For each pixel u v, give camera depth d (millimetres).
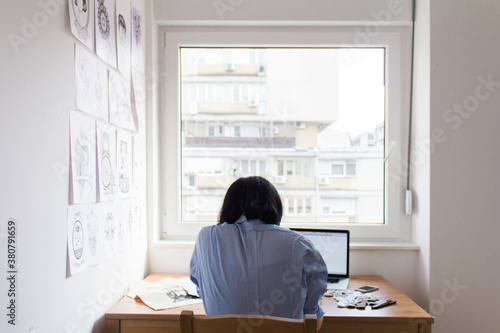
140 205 1843
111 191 1455
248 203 1262
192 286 1680
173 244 1957
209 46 2078
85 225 1233
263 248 1185
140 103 1839
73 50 1151
